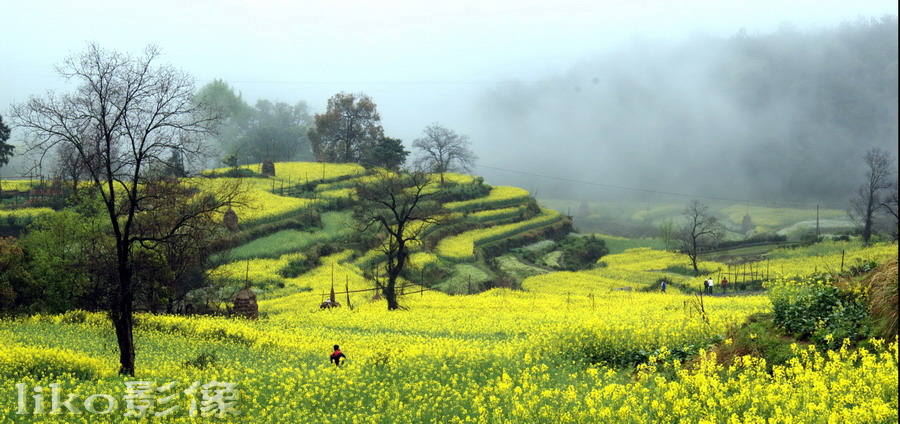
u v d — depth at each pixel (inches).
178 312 1978.3
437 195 4643.2
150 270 1449.3
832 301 624.4
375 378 764.6
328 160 6259.8
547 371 700.0
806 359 555.2
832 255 3292.3
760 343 627.5
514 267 3622.0
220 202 1042.7
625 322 1083.9
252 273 2815.0
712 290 2418.8
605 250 4746.6
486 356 857.5
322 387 749.9
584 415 491.5
